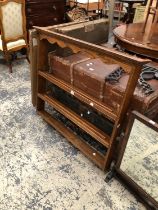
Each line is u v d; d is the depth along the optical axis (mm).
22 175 1684
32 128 2143
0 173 1686
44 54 1958
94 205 1523
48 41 1869
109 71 1661
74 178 1692
